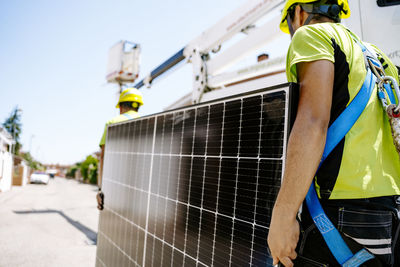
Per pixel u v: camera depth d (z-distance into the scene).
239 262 1.19
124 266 2.39
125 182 2.59
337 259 0.87
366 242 0.86
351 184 0.89
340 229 0.88
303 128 0.84
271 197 1.06
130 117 3.48
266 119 1.11
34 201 14.82
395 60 1.75
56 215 10.05
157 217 1.93
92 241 6.16
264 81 3.11
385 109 0.95
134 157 2.46
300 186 0.82
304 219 0.98
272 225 0.88
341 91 0.92
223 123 1.36
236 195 1.23
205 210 1.43
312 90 0.87
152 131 2.16
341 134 0.90
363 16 1.93
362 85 0.93
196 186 1.53
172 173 1.79
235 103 1.30
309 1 1.08
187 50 4.81
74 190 26.81
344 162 0.90
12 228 7.33
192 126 1.63
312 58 0.89
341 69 0.92
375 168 0.91
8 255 4.83
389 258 0.90
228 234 1.26
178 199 1.70
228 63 4.02
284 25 1.30
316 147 0.82
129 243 2.34
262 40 3.45
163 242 1.81
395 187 0.93
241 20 3.80
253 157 1.16
